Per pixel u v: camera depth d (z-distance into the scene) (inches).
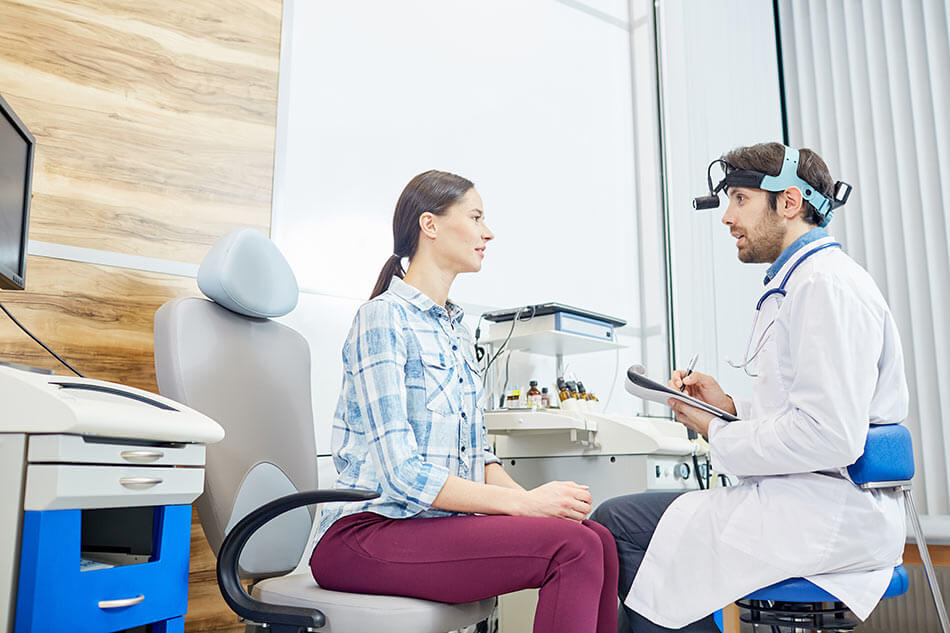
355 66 104.1
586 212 128.2
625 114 138.6
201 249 87.2
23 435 43.8
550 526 49.8
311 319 93.7
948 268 108.1
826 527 54.9
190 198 87.2
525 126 122.3
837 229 119.3
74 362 77.4
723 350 124.1
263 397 66.9
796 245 63.9
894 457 56.5
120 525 54.3
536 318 100.8
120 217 82.2
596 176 131.2
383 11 108.5
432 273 63.5
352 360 58.2
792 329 58.5
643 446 88.0
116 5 85.4
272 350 69.7
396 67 108.3
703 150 131.1
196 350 62.4
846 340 54.7
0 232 57.9
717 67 131.6
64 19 81.9
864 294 56.6
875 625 114.8
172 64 88.4
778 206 65.4
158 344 61.9
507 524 50.6
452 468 58.2
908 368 109.3
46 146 78.9
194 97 89.3
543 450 96.8
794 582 55.1
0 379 44.8
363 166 102.2
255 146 93.0
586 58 133.8
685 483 94.3
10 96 77.7
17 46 78.8
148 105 85.9
